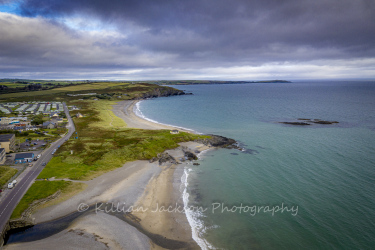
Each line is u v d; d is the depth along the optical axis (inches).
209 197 2192.4
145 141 3777.1
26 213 1807.3
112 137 4138.8
